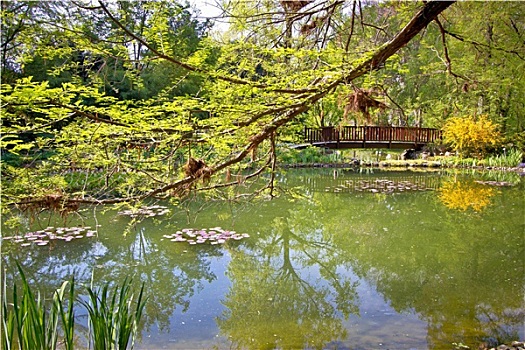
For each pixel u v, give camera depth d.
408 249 5.24
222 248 5.16
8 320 1.61
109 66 3.13
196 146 2.88
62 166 2.70
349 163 15.62
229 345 2.84
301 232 6.18
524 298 3.59
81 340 2.88
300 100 2.68
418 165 15.52
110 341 1.68
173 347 2.82
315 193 9.50
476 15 5.45
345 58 2.68
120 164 2.61
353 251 5.24
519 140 15.12
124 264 4.60
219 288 3.99
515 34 5.00
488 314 3.29
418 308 3.42
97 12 2.45
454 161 15.52
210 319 3.29
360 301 3.63
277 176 9.39
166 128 2.46
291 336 2.97
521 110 13.57
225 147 2.81
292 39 3.59
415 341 2.83
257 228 6.23
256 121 2.76
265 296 3.81
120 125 2.36
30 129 2.36
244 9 3.25
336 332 3.01
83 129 2.57
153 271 4.42
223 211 7.22
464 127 14.66
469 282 4.03
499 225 6.43
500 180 11.73
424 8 2.68
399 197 9.06
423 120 17.83
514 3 5.38
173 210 7.04
